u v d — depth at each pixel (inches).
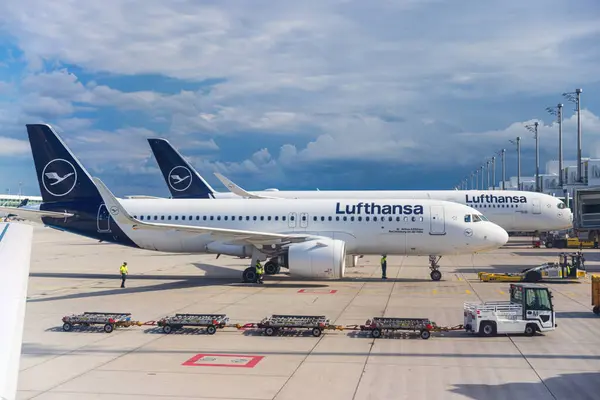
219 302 1081.4
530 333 794.8
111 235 1471.5
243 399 528.1
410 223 1365.7
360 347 737.0
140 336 804.0
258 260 1389.0
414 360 669.3
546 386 565.0
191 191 2427.4
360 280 1427.2
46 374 612.7
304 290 1244.5
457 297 1135.0
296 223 1402.6
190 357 687.1
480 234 1350.9
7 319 273.1
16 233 405.4
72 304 1066.7
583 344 746.8
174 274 1572.3
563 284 1344.7
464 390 552.7
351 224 1382.9
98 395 540.1
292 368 636.1
